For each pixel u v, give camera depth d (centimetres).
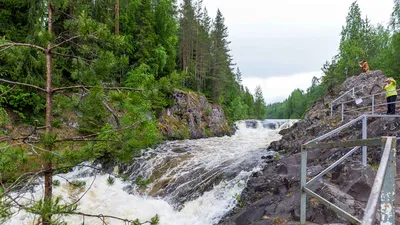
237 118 3534
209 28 3850
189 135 1775
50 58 325
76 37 302
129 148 346
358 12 3212
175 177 804
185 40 2969
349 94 1227
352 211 350
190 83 2912
